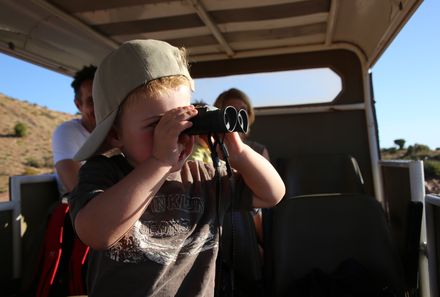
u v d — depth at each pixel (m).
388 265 1.93
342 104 3.48
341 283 1.80
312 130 3.55
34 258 2.15
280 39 3.27
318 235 1.99
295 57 3.54
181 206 1.18
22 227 2.46
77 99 2.76
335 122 3.52
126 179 0.95
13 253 2.36
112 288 1.05
